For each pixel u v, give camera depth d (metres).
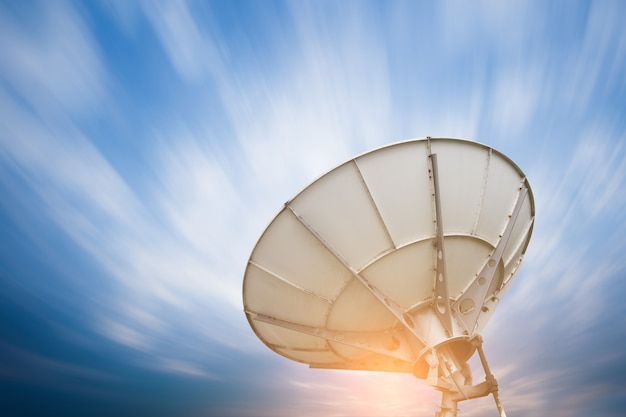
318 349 16.83
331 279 13.62
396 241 13.10
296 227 13.05
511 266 16.28
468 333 13.66
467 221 13.77
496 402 12.57
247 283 14.43
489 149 13.84
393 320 14.53
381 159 12.84
